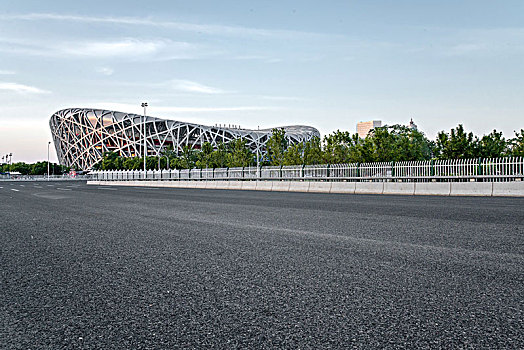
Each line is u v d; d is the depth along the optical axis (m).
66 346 2.71
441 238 6.64
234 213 11.27
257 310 3.34
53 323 3.13
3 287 4.17
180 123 122.69
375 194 21.28
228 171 40.44
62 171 141.12
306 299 3.61
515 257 5.18
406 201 15.11
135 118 124.50
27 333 2.95
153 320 3.16
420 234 7.07
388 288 3.90
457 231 7.35
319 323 3.04
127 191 28.06
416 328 2.92
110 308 3.46
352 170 27.84
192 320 3.14
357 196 19.36
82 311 3.40
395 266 4.79
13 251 6.18
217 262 5.17
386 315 3.18
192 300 3.63
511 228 7.64
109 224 9.27
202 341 2.75
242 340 2.75
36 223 9.72
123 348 2.66
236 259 5.32
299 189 26.58
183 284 4.16
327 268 4.74
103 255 5.75
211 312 3.31
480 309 3.29
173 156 101.56
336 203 14.56
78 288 4.09
